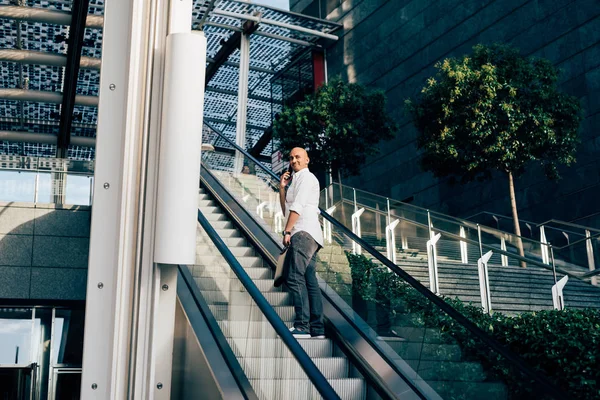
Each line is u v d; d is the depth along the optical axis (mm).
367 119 21203
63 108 20984
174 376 5461
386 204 12969
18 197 13336
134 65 2854
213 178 11641
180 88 2732
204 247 5965
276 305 6562
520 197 18797
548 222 16922
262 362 4340
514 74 15305
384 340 5723
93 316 2641
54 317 13570
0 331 13336
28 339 13406
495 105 15164
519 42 20094
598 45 17406
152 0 2943
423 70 23922
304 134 21094
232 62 28938
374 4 26844
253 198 9516
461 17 22469
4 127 24109
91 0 16312
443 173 16625
